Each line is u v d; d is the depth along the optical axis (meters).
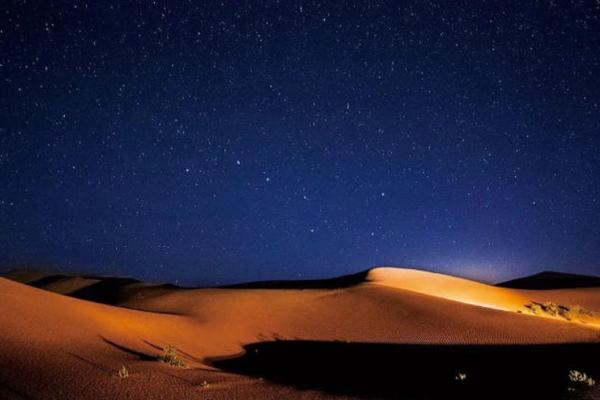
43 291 23.39
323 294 35.72
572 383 12.14
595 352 17.28
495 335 24.31
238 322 27.47
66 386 11.24
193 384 12.61
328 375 16.23
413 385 13.85
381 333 25.83
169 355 16.44
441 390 12.93
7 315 17.34
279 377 16.02
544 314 39.16
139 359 15.47
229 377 14.02
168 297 36.50
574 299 43.72
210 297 35.09
